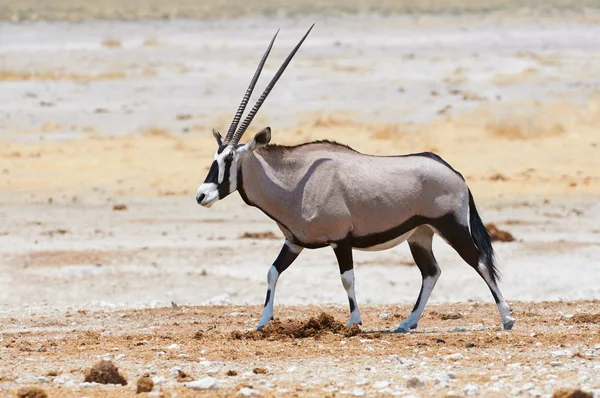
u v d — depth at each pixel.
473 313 49.09
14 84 153.00
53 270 64.19
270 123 126.94
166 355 36.59
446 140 114.62
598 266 65.25
